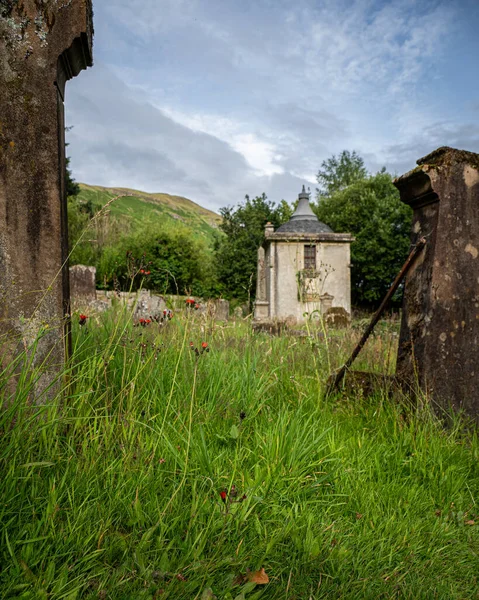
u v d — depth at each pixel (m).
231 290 30.16
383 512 2.29
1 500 1.70
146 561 1.68
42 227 2.56
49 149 2.59
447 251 3.58
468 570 1.98
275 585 1.72
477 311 3.67
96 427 2.40
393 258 29.55
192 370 3.25
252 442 2.79
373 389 3.79
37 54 2.57
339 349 5.55
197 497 2.03
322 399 3.83
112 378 2.89
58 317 2.57
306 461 2.58
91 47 2.83
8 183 2.53
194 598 1.51
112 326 3.34
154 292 19.92
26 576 1.49
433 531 2.18
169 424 2.48
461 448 3.03
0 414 2.01
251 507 2.03
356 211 31.83
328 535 2.04
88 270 14.80
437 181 3.54
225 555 1.79
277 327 9.81
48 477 1.99
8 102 2.53
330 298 19.72
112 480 2.03
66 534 1.71
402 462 2.79
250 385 3.39
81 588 1.57
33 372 2.20
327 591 1.72
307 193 29.44
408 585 1.83
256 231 32.09
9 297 2.50
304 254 24.73
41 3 2.57
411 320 3.72
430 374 3.52
